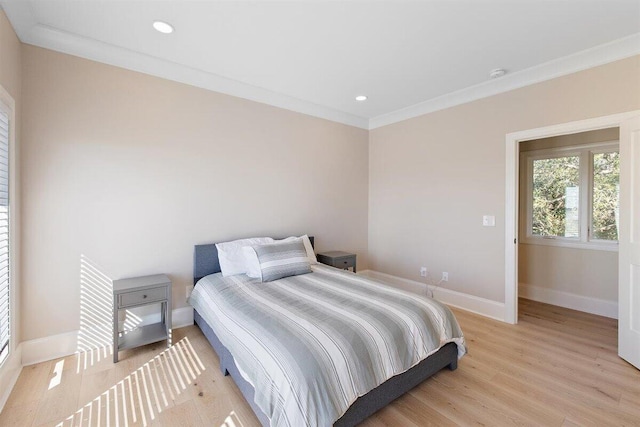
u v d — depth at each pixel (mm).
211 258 3006
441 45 2393
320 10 1966
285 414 1320
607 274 3266
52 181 2279
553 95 2727
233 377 1930
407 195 4051
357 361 1549
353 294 2295
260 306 2061
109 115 2510
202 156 3018
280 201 3627
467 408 1795
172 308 2877
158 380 2059
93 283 2469
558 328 2936
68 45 2293
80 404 1808
